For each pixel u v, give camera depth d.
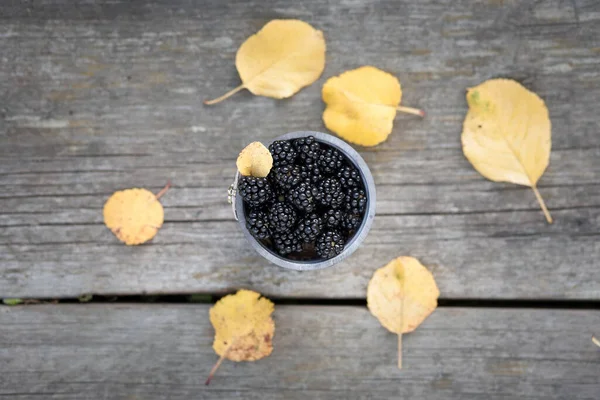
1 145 0.72
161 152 0.72
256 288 0.72
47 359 0.72
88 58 0.72
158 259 0.72
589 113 0.71
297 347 0.72
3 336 0.72
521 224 0.72
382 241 0.72
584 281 0.72
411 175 0.72
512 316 0.72
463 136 0.71
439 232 0.72
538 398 0.72
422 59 0.72
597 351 0.72
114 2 0.72
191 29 0.72
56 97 0.72
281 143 0.63
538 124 0.71
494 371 0.72
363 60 0.72
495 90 0.71
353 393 0.72
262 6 0.72
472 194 0.72
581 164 0.71
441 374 0.72
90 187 0.72
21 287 0.72
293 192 0.62
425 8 0.72
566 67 0.71
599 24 0.71
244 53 0.70
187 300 0.73
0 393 0.73
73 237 0.72
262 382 0.72
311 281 0.72
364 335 0.72
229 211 0.72
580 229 0.71
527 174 0.71
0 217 0.72
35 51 0.72
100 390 0.72
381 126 0.70
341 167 0.64
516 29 0.72
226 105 0.72
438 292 0.71
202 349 0.72
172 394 0.72
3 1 0.72
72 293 0.72
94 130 0.72
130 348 0.72
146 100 0.72
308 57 0.71
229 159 0.72
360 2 0.72
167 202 0.72
